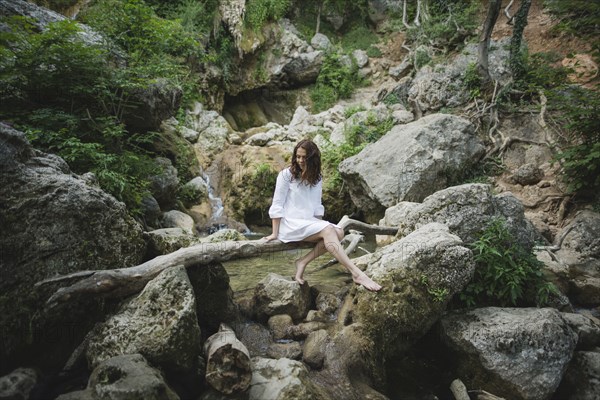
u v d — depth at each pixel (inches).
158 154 320.2
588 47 397.4
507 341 132.7
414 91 425.7
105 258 124.6
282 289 146.9
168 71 293.0
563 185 289.3
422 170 294.0
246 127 518.6
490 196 175.6
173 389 109.0
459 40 487.5
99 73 211.8
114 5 275.1
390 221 261.9
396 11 593.0
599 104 249.3
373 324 135.8
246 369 107.7
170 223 264.7
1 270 104.4
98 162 186.9
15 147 117.7
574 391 137.9
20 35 180.4
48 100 203.2
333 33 612.4
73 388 107.5
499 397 131.0
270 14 523.2
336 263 209.8
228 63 482.3
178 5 439.8
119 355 104.3
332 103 531.8
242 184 341.1
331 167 356.5
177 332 108.2
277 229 149.6
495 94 383.6
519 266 156.0
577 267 214.1
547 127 342.0
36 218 111.9
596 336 149.4
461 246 143.9
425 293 139.2
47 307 105.8
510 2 482.3
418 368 145.4
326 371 126.0
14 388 92.9
